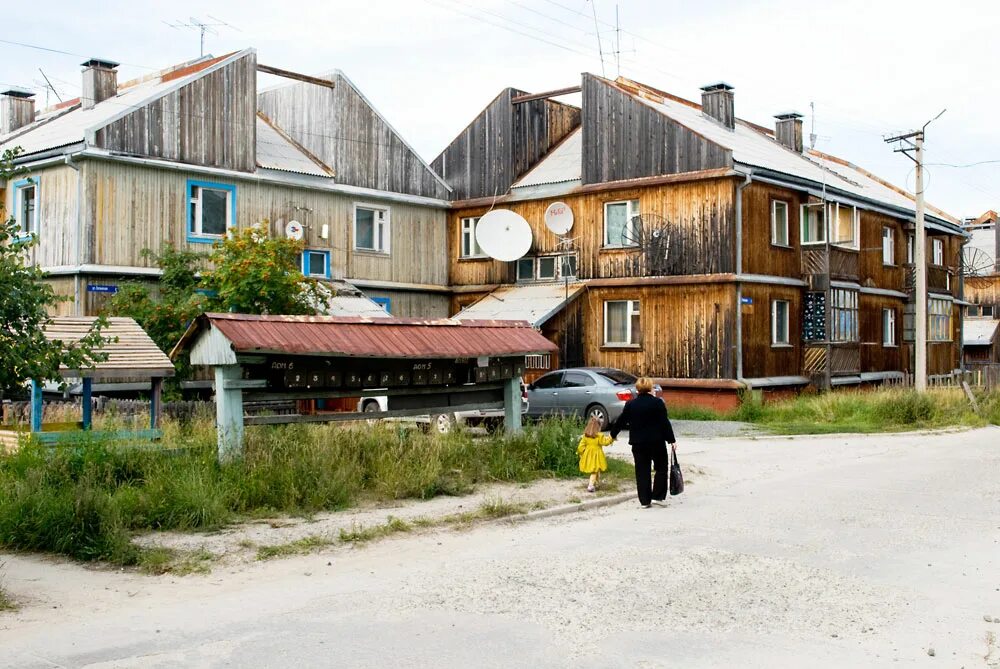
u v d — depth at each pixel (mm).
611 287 29656
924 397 25469
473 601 7883
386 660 6367
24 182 24969
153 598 8047
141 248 24500
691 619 7406
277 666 6227
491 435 16844
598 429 13539
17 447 12555
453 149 34125
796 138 38375
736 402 26812
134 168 24422
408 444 14320
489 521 11492
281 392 13078
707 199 27719
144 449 12336
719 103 33906
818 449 19656
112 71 29000
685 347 28016
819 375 29844
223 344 12461
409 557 9641
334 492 12211
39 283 9266
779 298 29109
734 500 13227
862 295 33656
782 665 6367
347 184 29922
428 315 33000
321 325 13578
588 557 9547
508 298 30594
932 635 7066
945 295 39688
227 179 26500
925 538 10578
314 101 30156
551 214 30484
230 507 11383
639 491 12703
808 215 30719
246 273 22109
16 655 6426
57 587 8406
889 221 35781
